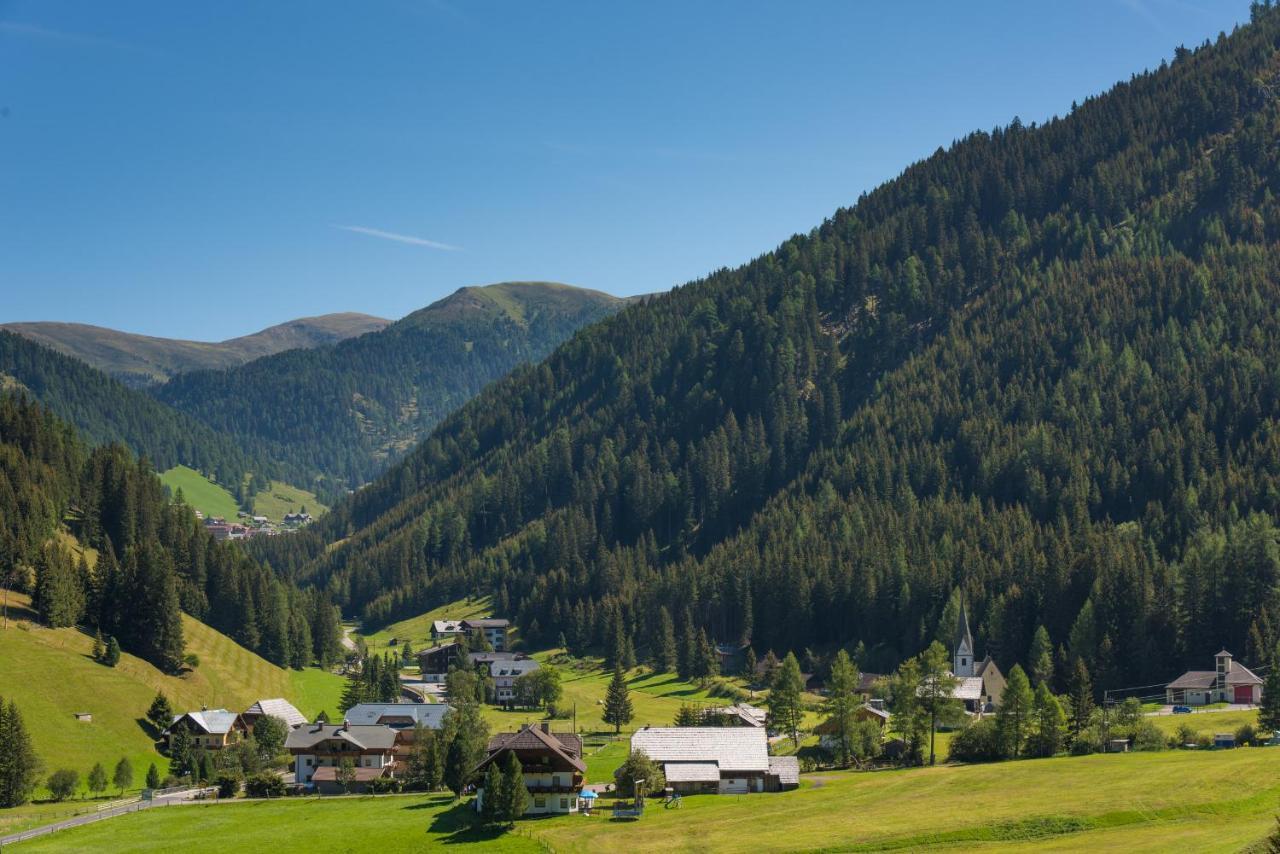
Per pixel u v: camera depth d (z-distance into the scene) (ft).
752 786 437.17
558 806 406.62
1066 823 347.56
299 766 506.07
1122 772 400.88
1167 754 431.43
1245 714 520.42
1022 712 469.16
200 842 387.96
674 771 438.40
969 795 390.42
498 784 389.39
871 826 358.84
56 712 581.12
